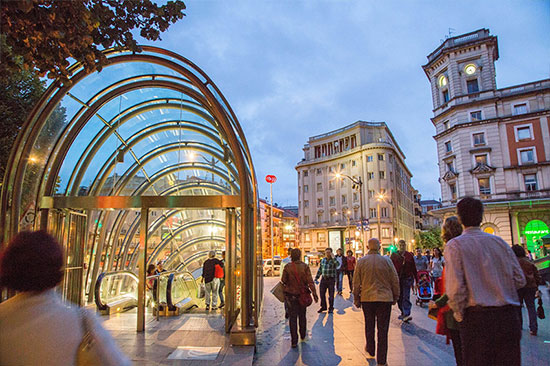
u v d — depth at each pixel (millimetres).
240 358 5258
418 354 5621
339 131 66312
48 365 1394
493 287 2432
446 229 3994
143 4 4809
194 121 10453
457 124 38531
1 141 9062
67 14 4137
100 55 4969
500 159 36250
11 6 3572
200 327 7426
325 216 64750
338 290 14242
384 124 63938
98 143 8969
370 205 57531
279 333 7395
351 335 7105
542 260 13172
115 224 11023
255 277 7324
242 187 6652
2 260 1582
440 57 41719
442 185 40875
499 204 35125
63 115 7797
